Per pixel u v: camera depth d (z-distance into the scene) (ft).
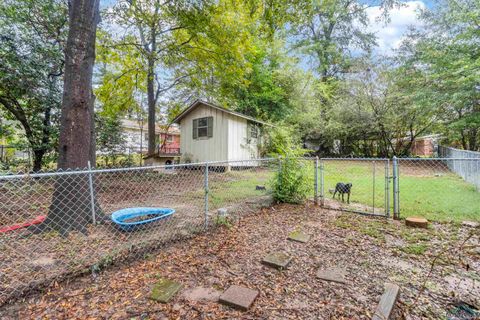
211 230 11.84
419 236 11.03
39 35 22.17
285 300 6.51
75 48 11.02
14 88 21.36
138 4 25.89
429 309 6.11
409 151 48.98
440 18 33.58
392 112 43.11
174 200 17.70
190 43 32.17
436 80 34.35
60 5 22.18
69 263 7.86
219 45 28.73
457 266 8.27
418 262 8.63
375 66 44.32
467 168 24.50
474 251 9.20
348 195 17.40
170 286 7.07
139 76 36.50
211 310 6.10
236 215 14.05
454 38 30.91
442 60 31.96
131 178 27.78
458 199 17.30
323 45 59.93
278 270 8.16
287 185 17.74
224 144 34.81
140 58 33.96
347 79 49.01
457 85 30.30
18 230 10.16
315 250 9.74
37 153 25.34
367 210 15.42
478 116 31.73
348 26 57.57
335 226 12.60
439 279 7.50
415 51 39.22
